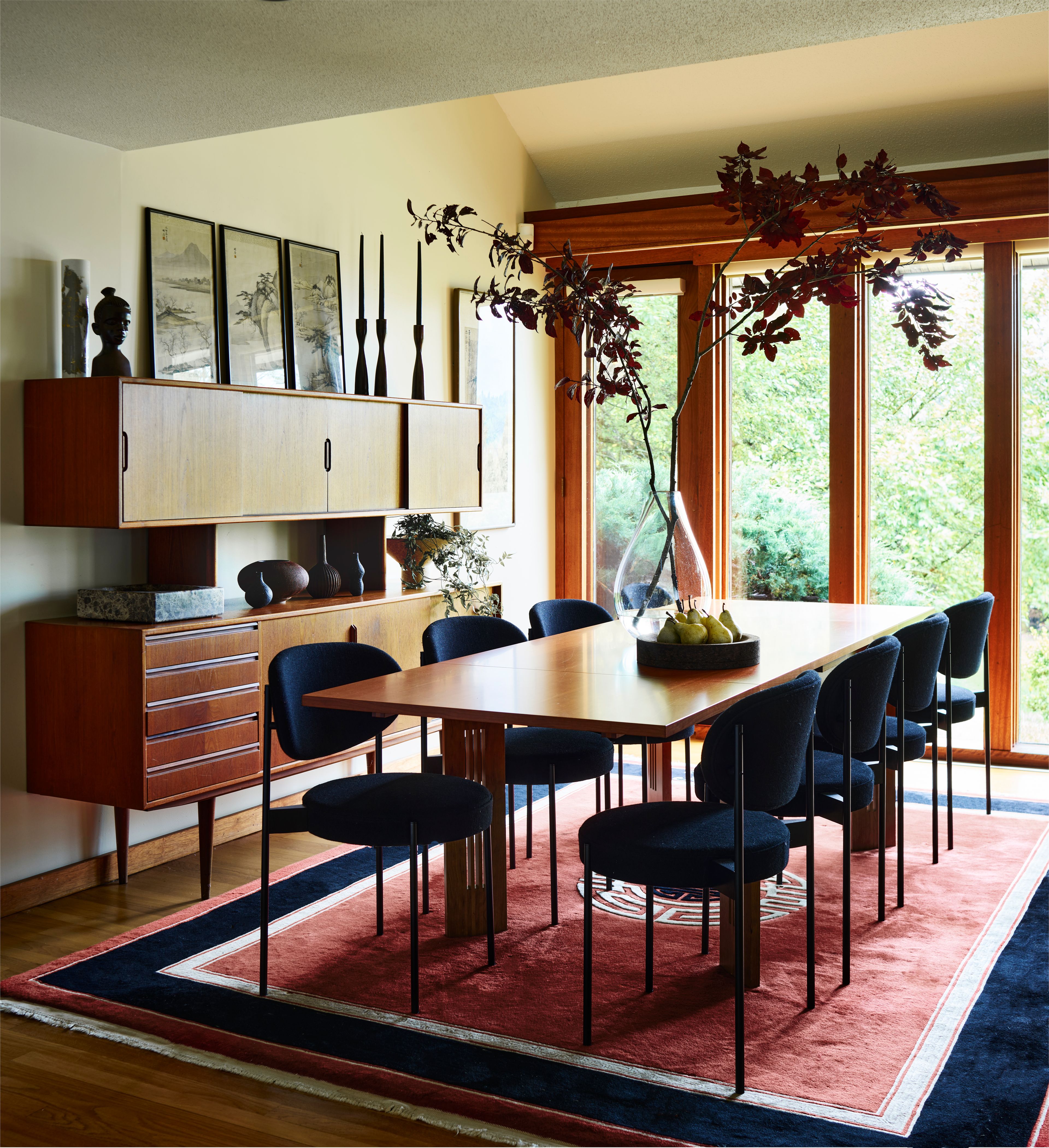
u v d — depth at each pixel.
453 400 6.00
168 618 3.79
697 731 6.64
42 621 3.86
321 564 4.71
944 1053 2.74
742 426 6.46
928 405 6.01
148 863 4.25
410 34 3.06
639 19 2.98
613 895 3.92
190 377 4.40
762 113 6.02
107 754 3.71
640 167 6.55
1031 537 5.81
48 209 3.85
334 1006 3.01
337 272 5.14
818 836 4.61
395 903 3.84
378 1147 2.38
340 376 5.15
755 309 3.59
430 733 5.89
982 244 5.76
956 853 4.31
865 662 3.08
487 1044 2.79
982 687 5.88
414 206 5.69
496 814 3.51
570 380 3.83
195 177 4.44
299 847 4.53
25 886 3.82
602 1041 2.80
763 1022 2.90
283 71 3.32
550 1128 2.42
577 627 4.82
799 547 6.34
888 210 3.48
